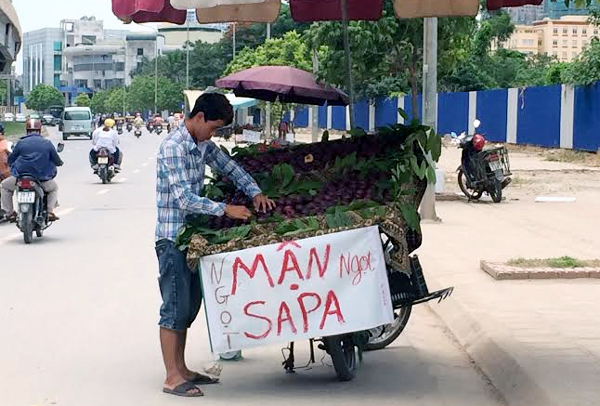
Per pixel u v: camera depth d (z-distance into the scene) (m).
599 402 5.47
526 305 8.45
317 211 5.81
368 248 5.66
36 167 13.44
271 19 8.18
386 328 7.43
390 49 19.00
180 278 5.89
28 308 8.84
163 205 5.88
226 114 5.95
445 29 18.42
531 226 14.74
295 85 18.27
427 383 6.40
